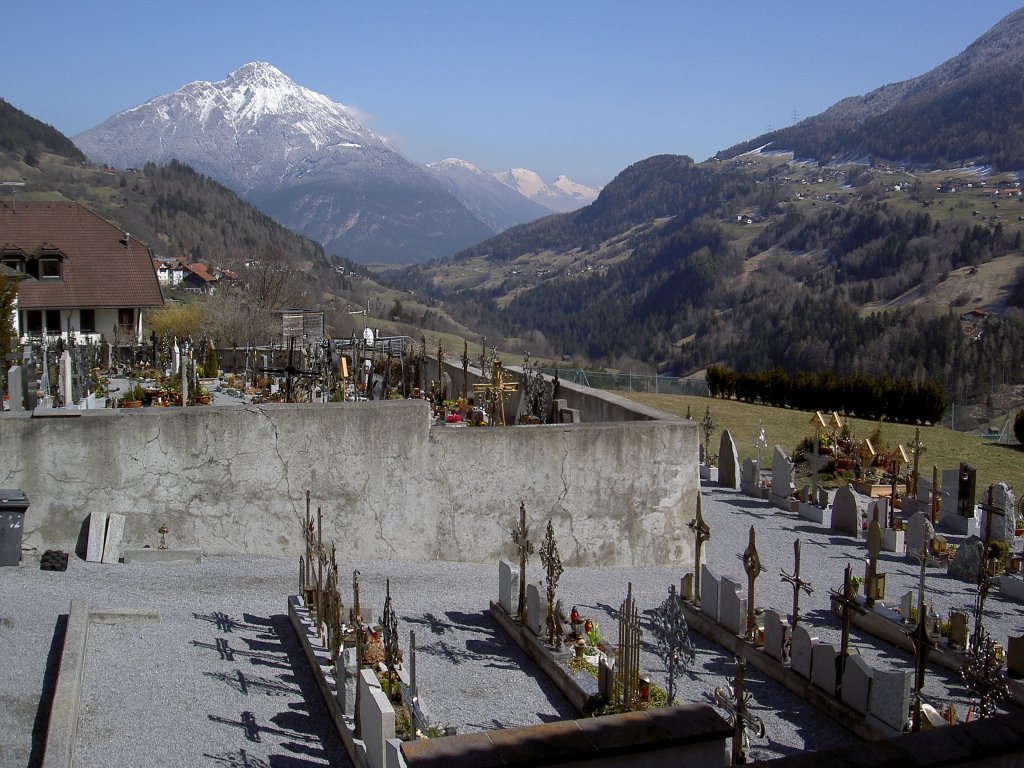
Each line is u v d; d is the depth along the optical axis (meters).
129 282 50.88
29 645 11.11
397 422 15.85
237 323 48.97
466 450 16.11
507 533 16.30
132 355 36.00
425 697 10.95
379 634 11.48
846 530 20.14
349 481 15.77
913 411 40.38
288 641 12.20
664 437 16.78
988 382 82.38
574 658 11.71
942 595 16.06
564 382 22.47
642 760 7.52
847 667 10.83
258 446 15.43
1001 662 12.10
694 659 11.45
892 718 10.16
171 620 12.52
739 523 20.70
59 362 22.70
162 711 10.03
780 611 14.80
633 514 16.75
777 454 22.66
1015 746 6.45
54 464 14.66
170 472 15.12
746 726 9.02
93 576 13.79
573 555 16.53
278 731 9.90
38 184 136.25
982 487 26.73
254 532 15.50
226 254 113.44
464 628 13.20
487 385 21.53
